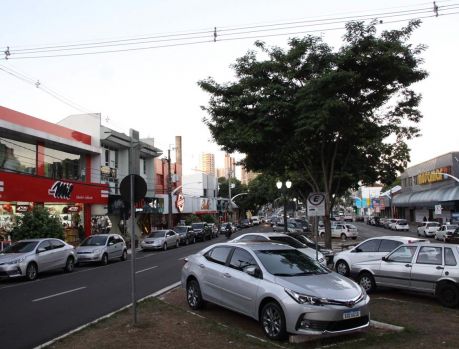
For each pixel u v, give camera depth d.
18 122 27.44
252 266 9.15
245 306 9.05
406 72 14.88
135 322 9.16
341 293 8.17
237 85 16.55
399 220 57.97
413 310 10.61
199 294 10.65
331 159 19.42
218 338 8.18
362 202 129.38
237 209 104.38
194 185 78.38
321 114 14.16
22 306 12.05
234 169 116.81
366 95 16.03
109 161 39.38
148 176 48.72
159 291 13.80
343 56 14.89
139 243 35.62
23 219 24.12
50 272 20.98
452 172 56.03
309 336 7.96
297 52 15.55
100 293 13.94
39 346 7.86
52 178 29.58
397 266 12.37
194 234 42.69
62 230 25.11
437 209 47.47
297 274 8.89
